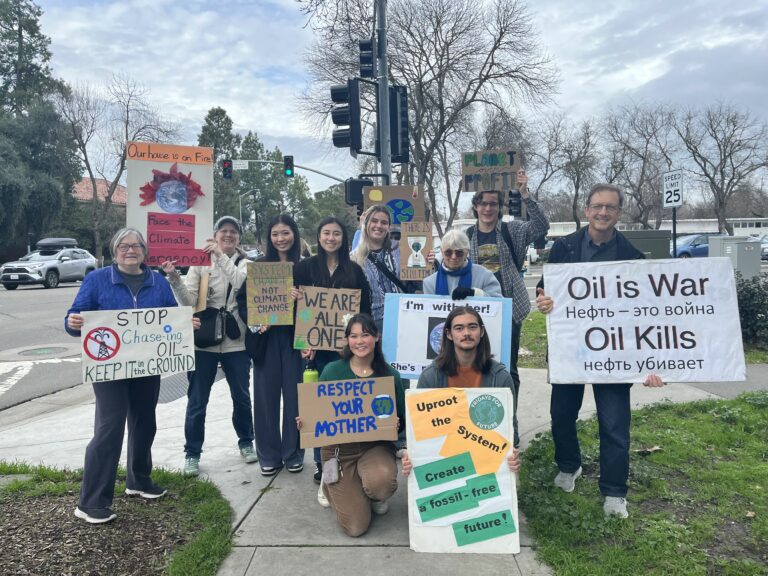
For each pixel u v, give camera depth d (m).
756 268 10.77
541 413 5.75
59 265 25.14
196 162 4.20
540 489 3.93
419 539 3.23
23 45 45.28
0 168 33.22
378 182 8.34
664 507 3.70
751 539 3.30
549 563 3.08
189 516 3.62
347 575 2.98
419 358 4.10
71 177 43.72
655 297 3.57
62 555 3.06
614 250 3.80
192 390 4.42
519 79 26.53
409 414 3.33
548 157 42.62
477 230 4.79
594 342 3.60
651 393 6.37
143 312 3.62
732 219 69.62
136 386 3.71
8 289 24.11
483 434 3.30
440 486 3.28
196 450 4.38
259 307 4.20
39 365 9.09
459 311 3.60
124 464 4.56
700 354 3.54
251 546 3.27
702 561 3.07
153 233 4.16
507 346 3.99
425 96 27.27
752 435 4.94
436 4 25.16
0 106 42.47
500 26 25.75
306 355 4.23
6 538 3.21
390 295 4.13
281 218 4.46
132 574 2.96
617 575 2.93
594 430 5.05
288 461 4.39
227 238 4.67
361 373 3.76
